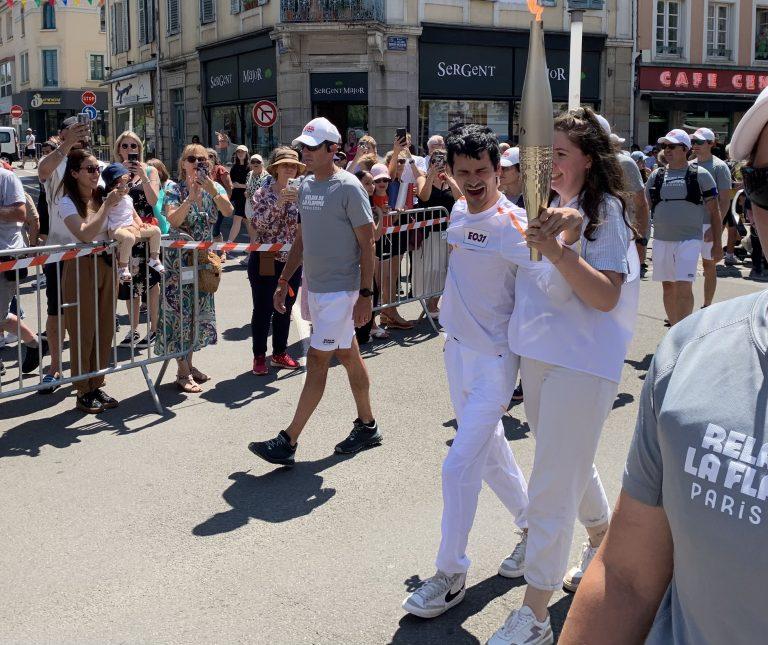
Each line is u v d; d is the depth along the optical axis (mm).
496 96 22078
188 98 26844
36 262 5344
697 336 1311
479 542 3838
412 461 4836
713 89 25125
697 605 1243
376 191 7781
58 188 5926
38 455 4957
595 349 2807
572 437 2846
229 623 3209
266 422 5531
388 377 6602
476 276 3176
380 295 7797
